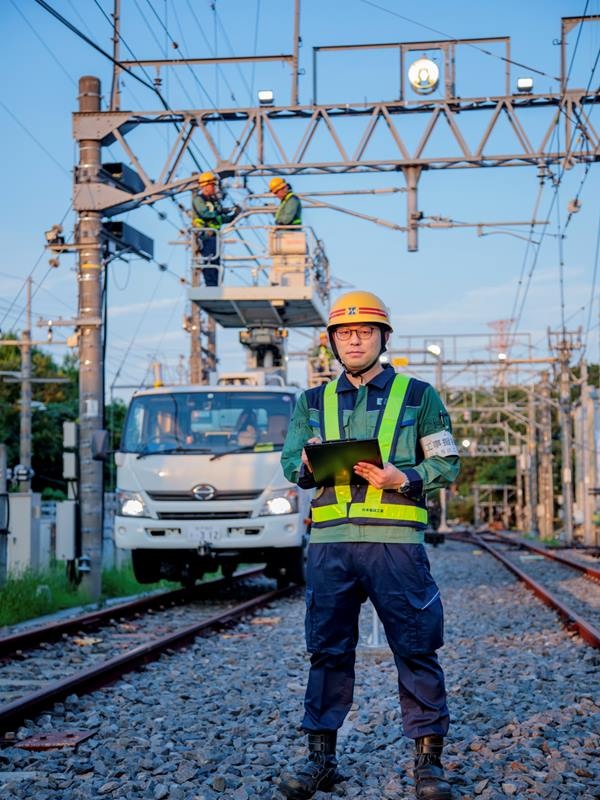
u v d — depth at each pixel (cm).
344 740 620
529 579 1873
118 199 1698
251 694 789
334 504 485
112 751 592
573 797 493
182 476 1453
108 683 824
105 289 1755
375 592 482
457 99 1669
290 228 1941
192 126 1702
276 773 540
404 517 479
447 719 486
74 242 1728
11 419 5944
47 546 2342
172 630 1230
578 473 5041
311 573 494
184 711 720
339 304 494
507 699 747
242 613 1365
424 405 489
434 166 1719
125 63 1677
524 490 8625
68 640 1111
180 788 511
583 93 1645
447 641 1107
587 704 719
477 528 8119
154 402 1510
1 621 1312
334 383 504
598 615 1427
